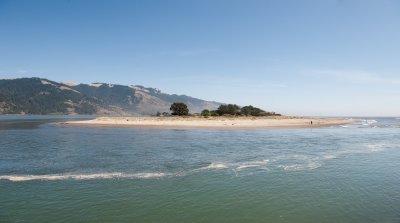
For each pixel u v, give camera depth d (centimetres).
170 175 2619
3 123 13438
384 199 2027
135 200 1964
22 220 1645
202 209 1822
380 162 3294
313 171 2812
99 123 11444
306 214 1762
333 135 6894
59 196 2030
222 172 2747
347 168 2959
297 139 5819
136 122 11438
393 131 8469
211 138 5878
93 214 1731
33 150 4081
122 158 3447
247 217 1714
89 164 3086
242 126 10156
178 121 11556
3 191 2130
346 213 1786
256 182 2412
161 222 1636
